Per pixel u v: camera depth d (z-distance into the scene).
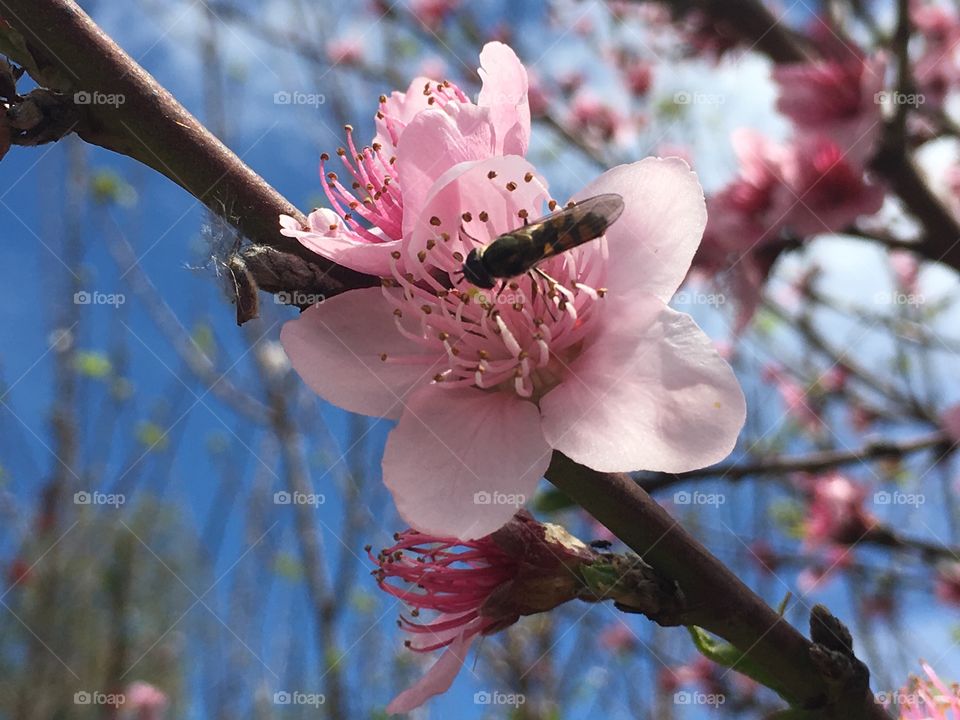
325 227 0.09
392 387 0.09
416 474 0.08
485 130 0.09
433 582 0.09
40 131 0.08
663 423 0.08
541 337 0.08
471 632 0.09
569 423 0.08
